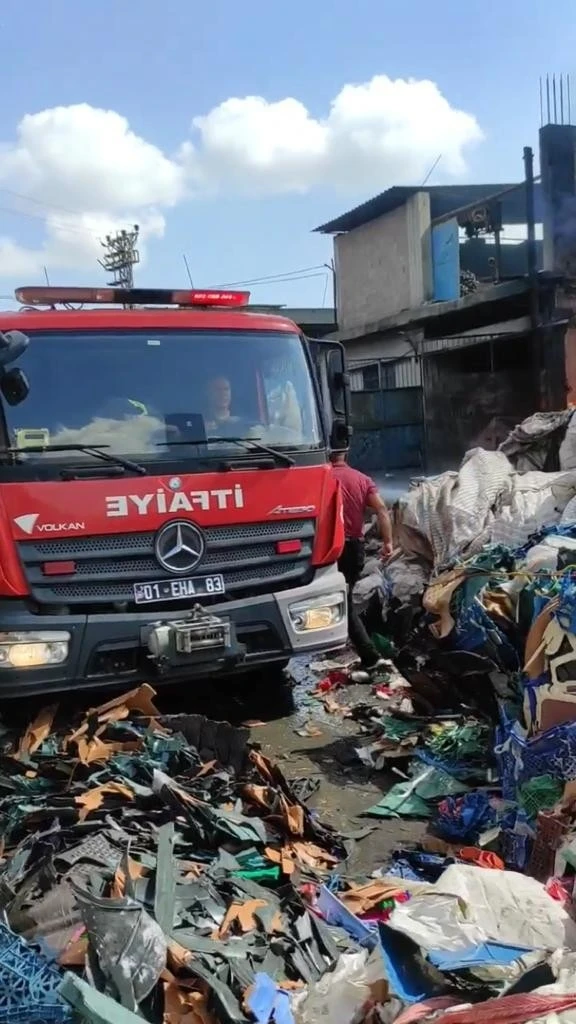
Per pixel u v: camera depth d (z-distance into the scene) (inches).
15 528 186.5
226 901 127.6
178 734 180.7
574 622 157.8
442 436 658.8
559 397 520.4
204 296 237.0
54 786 166.6
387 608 287.1
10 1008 97.3
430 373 666.8
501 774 167.0
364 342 826.2
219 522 205.5
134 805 153.1
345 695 257.9
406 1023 91.7
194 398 210.8
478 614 195.2
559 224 522.6
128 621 194.5
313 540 221.3
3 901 122.3
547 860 135.9
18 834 145.7
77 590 192.9
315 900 132.5
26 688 188.4
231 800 161.0
